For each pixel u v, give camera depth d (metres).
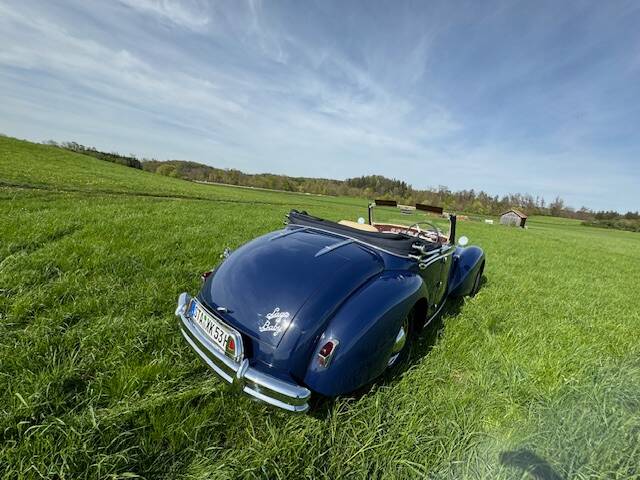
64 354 2.64
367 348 2.29
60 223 6.68
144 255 5.32
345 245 2.99
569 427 2.37
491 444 2.20
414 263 3.20
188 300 2.82
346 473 1.96
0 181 13.85
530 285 7.11
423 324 3.32
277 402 2.04
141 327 3.13
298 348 2.20
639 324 5.20
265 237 3.18
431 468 2.01
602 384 2.92
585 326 4.78
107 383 2.39
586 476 1.98
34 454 1.79
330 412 2.32
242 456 1.94
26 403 2.04
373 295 2.47
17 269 4.05
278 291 2.35
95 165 40.50
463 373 3.20
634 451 2.14
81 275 4.10
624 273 11.11
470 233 23.00
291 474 1.91
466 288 5.06
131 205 11.68
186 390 2.45
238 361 2.17
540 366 3.21
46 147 45.72
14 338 2.74
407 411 2.41
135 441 1.99
